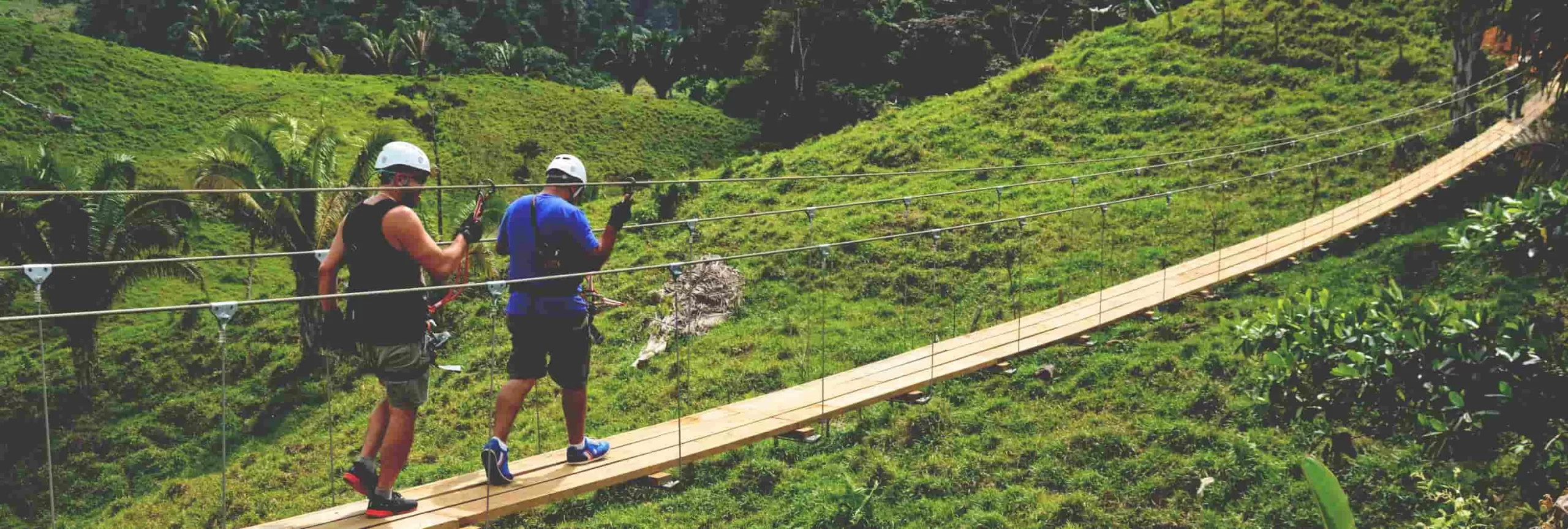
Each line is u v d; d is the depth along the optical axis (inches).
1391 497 471.2
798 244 991.0
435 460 689.0
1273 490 497.0
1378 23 1487.5
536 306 249.6
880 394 364.5
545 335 251.4
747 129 2950.3
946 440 591.5
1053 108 1379.2
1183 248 870.4
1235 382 596.4
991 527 504.4
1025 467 557.0
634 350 832.9
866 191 1157.7
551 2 5004.9
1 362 1141.7
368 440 228.5
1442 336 279.9
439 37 3954.2
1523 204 332.5
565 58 4409.5
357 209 220.4
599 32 5098.4
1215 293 729.6
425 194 1775.3
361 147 1066.7
